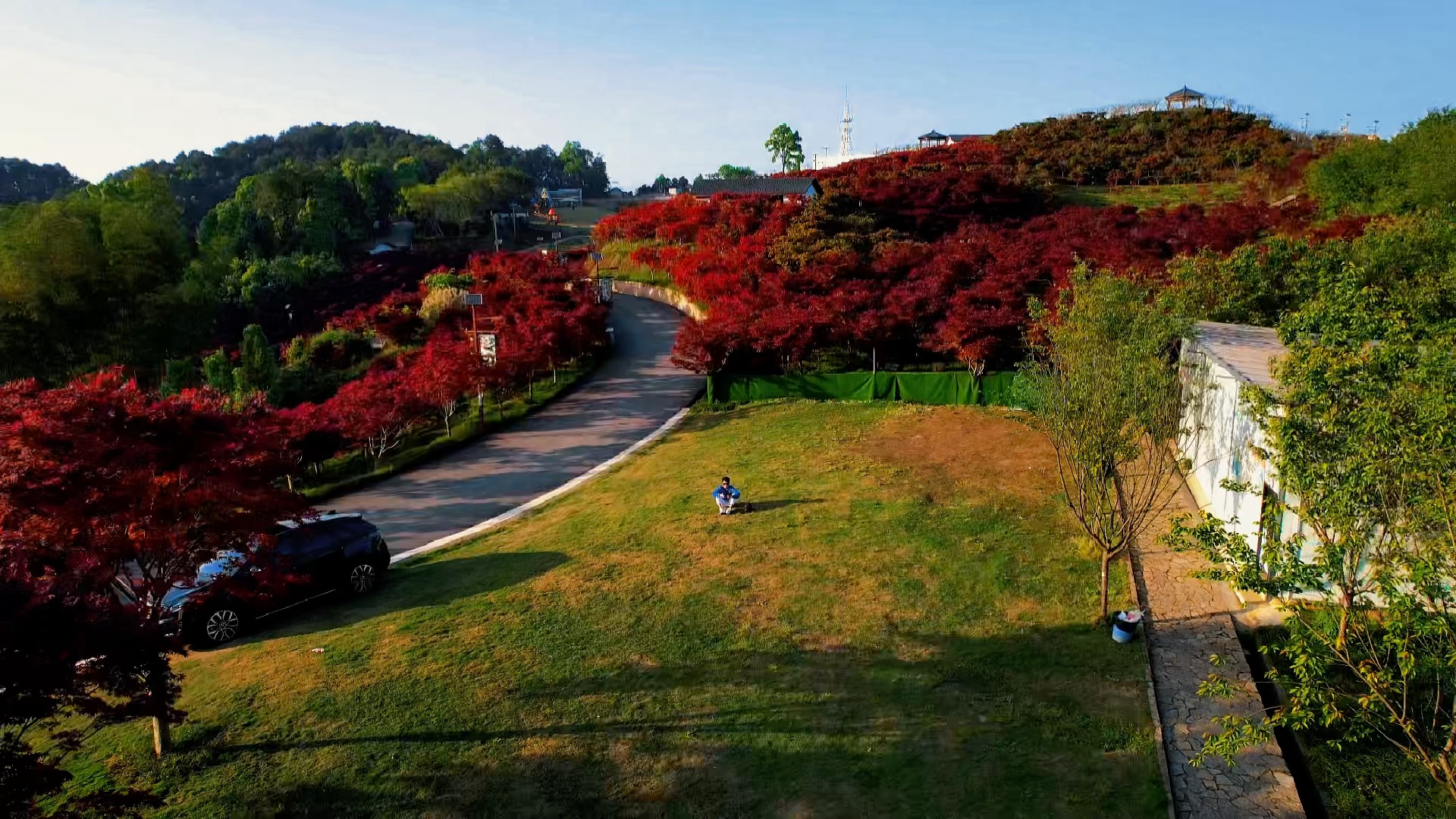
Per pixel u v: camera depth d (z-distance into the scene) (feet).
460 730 34.91
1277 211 148.66
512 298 144.46
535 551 57.67
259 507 36.96
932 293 104.58
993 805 29.35
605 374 121.08
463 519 71.15
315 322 218.59
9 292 143.54
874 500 61.41
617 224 221.05
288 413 88.58
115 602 29.99
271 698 38.11
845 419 86.99
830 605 45.19
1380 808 29.19
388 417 88.12
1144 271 94.63
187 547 35.40
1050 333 49.88
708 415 95.61
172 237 173.78
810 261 135.64
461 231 320.09
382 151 570.46
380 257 274.36
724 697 36.76
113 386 36.86
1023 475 65.10
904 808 29.37
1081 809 28.99
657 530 58.95
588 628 43.86
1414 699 33.22
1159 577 46.98
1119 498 50.47
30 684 22.52
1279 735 33.65
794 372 101.45
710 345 100.27
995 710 35.01
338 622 47.91
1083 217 155.43
